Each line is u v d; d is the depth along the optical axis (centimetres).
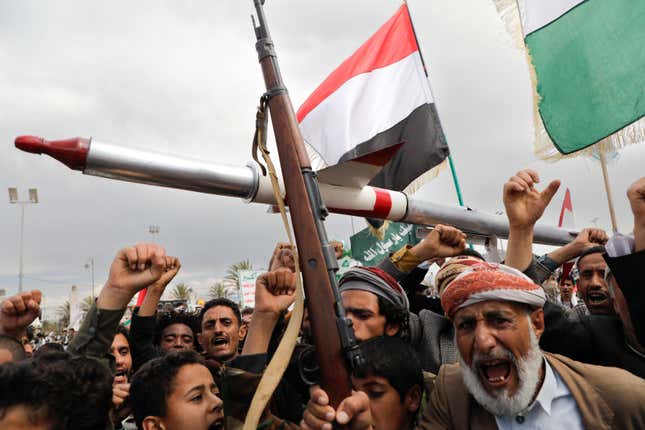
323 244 160
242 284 1155
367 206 273
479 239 356
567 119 311
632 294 190
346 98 460
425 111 437
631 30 292
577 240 305
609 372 177
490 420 184
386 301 241
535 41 329
